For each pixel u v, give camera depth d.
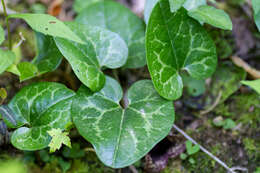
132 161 0.45
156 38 0.46
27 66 0.47
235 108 0.53
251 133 0.51
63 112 0.47
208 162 0.50
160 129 0.46
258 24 0.48
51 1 0.59
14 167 0.47
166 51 0.47
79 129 0.46
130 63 0.51
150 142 0.45
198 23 0.48
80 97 0.47
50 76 0.53
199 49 0.49
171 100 0.47
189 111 0.53
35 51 0.55
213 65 0.49
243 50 0.55
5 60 0.44
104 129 0.46
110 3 0.53
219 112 0.53
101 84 0.47
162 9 0.46
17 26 0.56
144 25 0.52
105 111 0.47
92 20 0.52
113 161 0.45
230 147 0.51
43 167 0.49
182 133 0.50
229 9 0.58
